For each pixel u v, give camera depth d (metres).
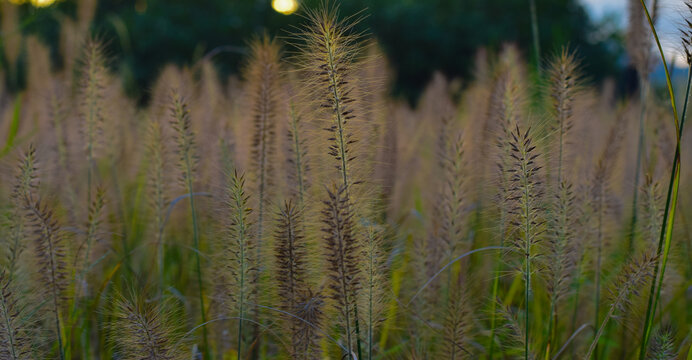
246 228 2.38
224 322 2.98
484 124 3.44
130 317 2.34
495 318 2.95
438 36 22.09
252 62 3.04
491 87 3.54
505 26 22.02
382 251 2.40
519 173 2.23
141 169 4.43
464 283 3.02
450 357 2.78
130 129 5.31
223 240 2.66
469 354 2.79
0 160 3.60
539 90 3.40
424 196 4.79
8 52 6.20
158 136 3.56
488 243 3.58
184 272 3.77
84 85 3.80
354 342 2.48
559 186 2.59
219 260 2.88
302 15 2.21
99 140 3.85
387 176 3.85
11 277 2.55
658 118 3.79
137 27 19.53
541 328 3.28
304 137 2.73
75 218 3.68
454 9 23.59
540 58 3.44
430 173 4.82
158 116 3.98
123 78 6.68
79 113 3.79
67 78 5.07
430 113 5.86
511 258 2.69
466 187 3.16
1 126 5.36
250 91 2.98
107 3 19.89
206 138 4.02
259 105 2.93
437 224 3.31
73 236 3.18
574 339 3.13
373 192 2.47
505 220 2.56
